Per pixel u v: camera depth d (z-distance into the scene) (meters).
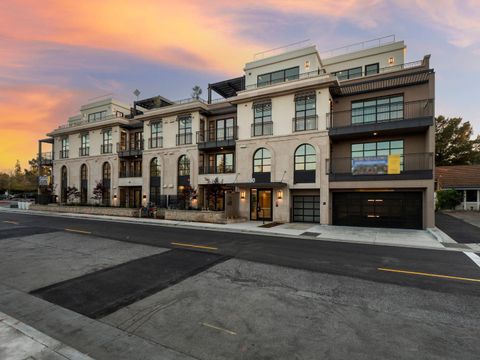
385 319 4.39
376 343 3.67
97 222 18.22
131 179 26.83
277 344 3.63
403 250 9.77
